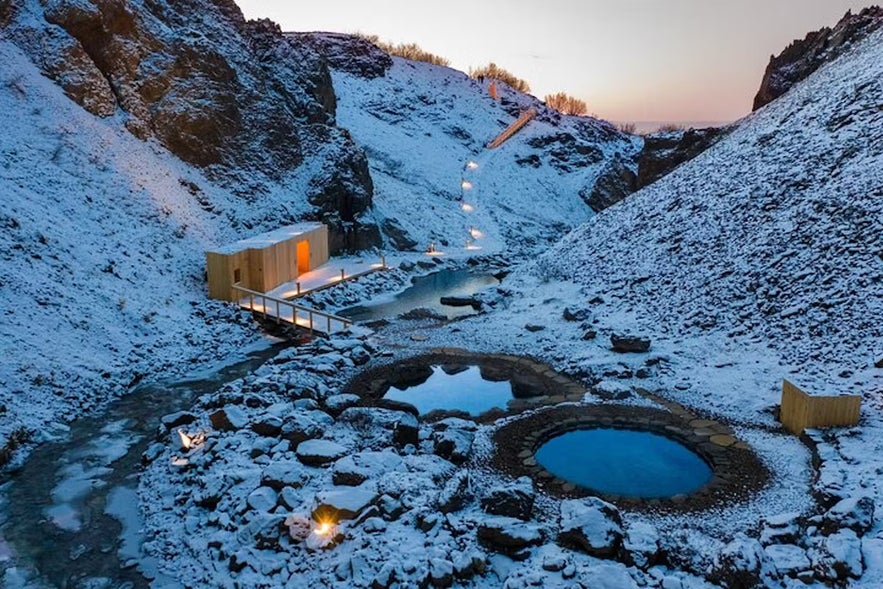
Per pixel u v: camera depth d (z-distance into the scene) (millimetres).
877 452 11984
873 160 22812
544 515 10930
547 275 29375
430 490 11414
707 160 33500
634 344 19234
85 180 26203
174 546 11133
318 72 46938
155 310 22500
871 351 16125
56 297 19750
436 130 74375
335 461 12852
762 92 51969
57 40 30156
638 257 27094
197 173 32688
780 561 8953
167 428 15047
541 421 14875
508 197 62500
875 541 8977
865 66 31141
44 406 16094
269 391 16531
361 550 9930
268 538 10562
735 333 19328
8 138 25109
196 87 33781
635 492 11742
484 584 9258
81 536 11461
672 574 9234
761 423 14445
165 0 36406
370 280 32531
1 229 20375
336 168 39312
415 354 20625
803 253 20906
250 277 27109
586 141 87812
